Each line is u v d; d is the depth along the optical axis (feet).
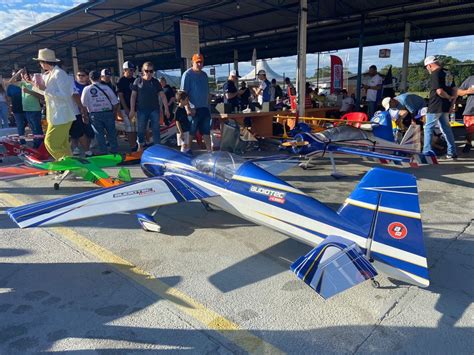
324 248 9.23
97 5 39.58
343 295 9.93
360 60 47.55
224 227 14.80
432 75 23.86
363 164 25.41
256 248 12.89
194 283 10.64
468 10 45.11
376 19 51.21
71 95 20.54
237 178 12.57
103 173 18.70
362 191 9.86
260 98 41.68
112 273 11.24
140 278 10.94
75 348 8.02
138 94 25.36
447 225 14.44
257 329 8.59
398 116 26.96
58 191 19.79
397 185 9.27
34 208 11.76
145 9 43.27
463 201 17.26
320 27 51.98
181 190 13.71
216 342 8.17
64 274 11.18
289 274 11.12
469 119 27.20
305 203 10.81
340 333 8.41
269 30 57.82
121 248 12.97
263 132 34.65
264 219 11.85
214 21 51.24
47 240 13.64
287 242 13.34
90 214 11.57
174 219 15.72
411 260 8.86
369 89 37.60
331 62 46.39
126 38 66.59
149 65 24.90
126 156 22.45
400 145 21.26
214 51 81.66
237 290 10.27
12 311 9.34
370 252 9.42
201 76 23.76
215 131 31.55
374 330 8.49
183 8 43.55
